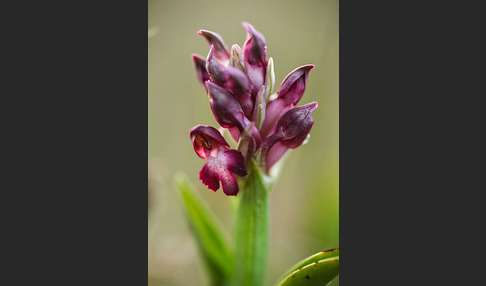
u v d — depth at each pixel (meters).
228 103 0.26
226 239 0.30
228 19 0.37
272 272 0.33
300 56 0.36
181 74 0.36
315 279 0.27
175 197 0.35
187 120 0.36
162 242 0.34
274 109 0.27
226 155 0.27
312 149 0.35
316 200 0.34
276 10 0.36
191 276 0.33
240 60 0.27
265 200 0.28
